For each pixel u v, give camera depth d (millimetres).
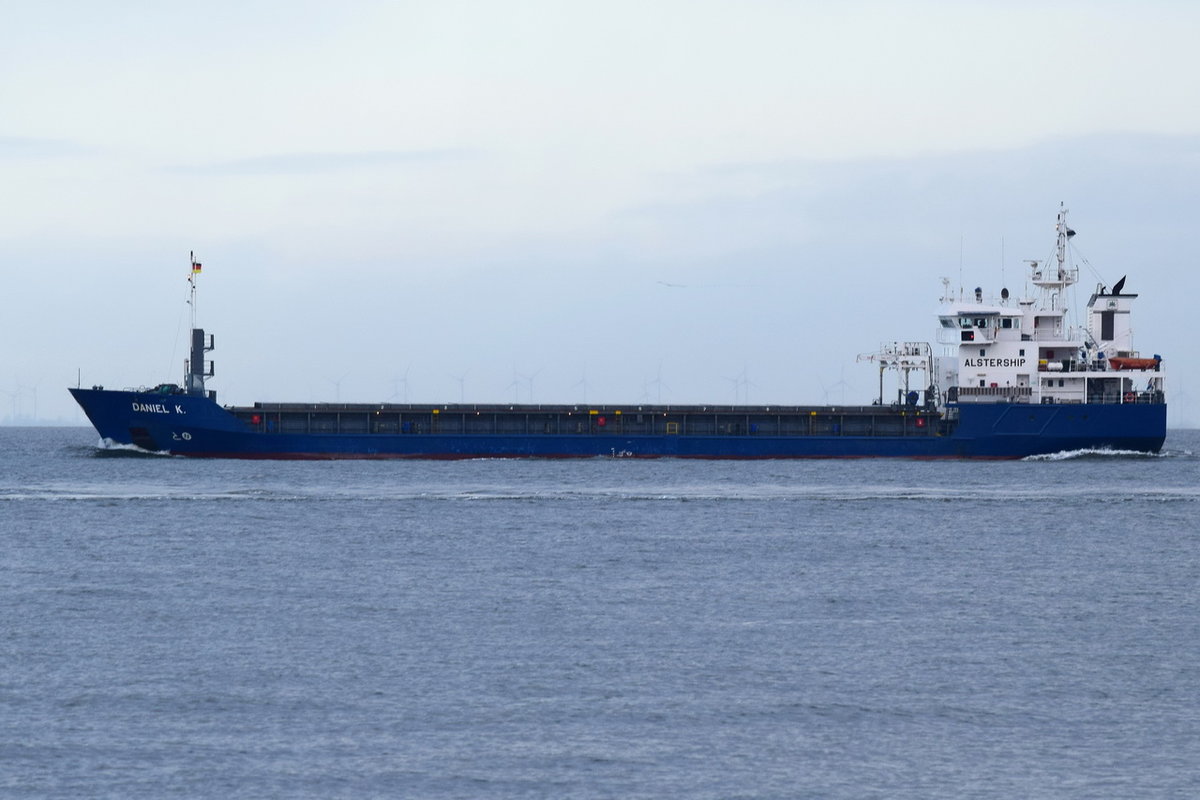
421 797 179875
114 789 181500
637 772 189000
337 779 185500
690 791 182625
